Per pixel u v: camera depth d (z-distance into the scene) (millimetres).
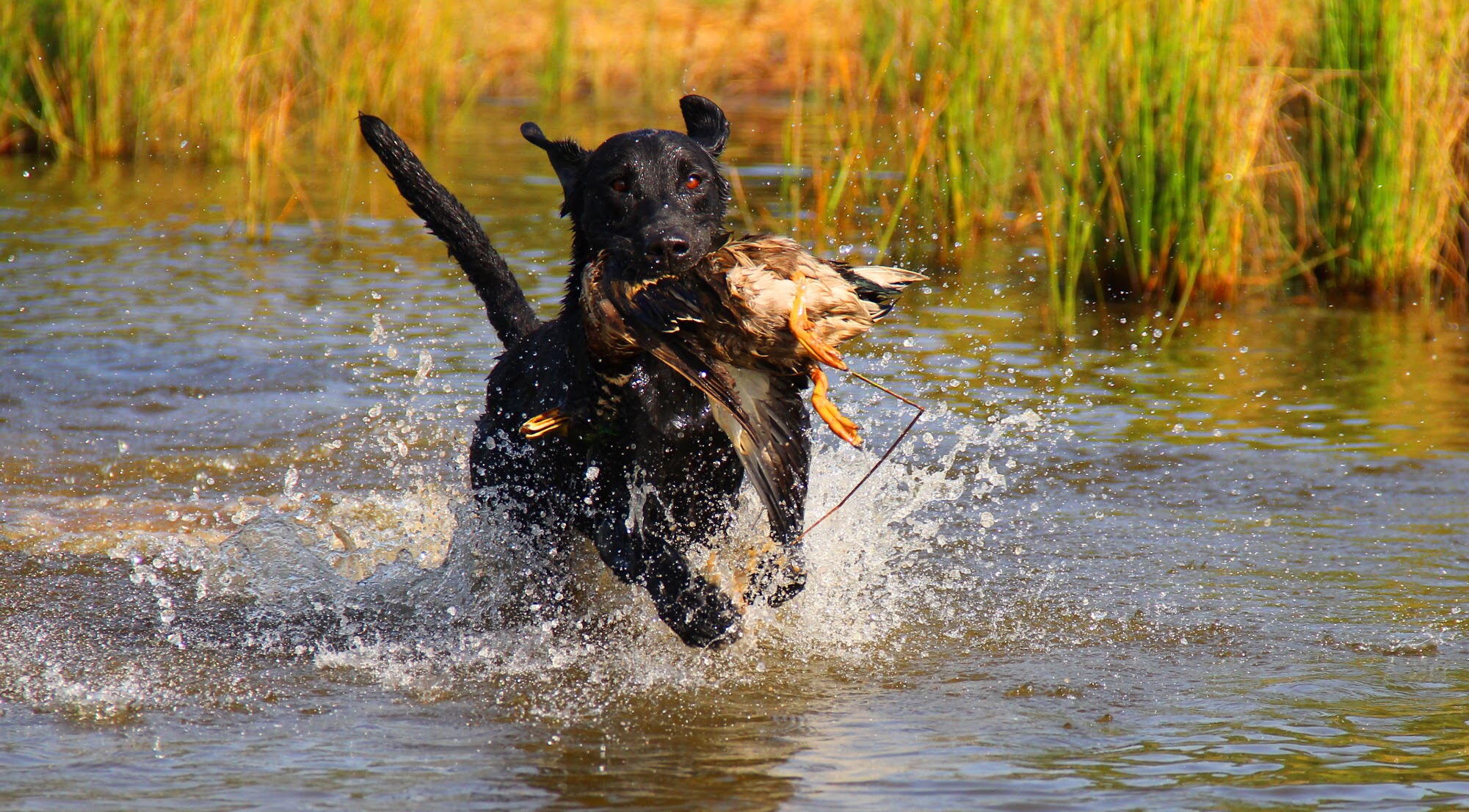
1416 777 5742
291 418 11914
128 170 23734
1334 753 6039
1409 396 12695
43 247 17875
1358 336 14773
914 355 13734
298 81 26422
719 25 33812
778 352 6863
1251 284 16750
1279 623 7945
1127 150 16203
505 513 8430
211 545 9266
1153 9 15922
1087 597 8430
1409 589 8469
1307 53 17078
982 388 12781
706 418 7348
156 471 10680
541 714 6621
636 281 6891
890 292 7465
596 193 7254
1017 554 9195
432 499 10234
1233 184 15953
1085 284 16734
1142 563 9023
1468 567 8844
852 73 25438
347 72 25344
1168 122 15922
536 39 33312
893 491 9953
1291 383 13078
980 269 17328
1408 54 15758
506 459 8375
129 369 13125
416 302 15680
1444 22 15789
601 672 7266
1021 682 7062
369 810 5469
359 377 13055
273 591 8523
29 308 15070
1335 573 8773
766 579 7789
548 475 8055
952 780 5754
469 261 9117
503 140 26188
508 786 5711
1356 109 16266
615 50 32688
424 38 26734
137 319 14766
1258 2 16688
